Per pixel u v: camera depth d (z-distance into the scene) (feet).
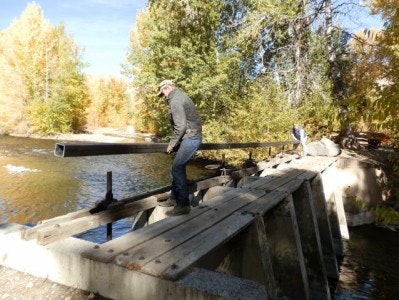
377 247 40.57
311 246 27.94
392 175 45.83
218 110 80.59
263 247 15.79
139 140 140.26
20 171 65.36
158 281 9.14
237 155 65.82
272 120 62.49
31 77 142.31
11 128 141.38
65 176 64.08
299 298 20.74
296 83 68.74
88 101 178.19
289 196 21.65
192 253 10.82
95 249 10.64
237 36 70.03
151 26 84.38
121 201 15.89
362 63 62.69
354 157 53.01
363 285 31.78
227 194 21.06
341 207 43.09
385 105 13.85
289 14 64.23
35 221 39.14
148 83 85.20
